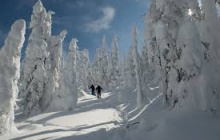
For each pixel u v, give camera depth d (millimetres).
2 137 14164
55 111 25625
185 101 13164
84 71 69375
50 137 13477
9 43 17047
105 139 12445
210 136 10258
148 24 20547
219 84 13430
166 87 18656
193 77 13391
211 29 14727
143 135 11508
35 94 27438
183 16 16156
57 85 29031
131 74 54250
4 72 16422
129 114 22734
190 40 13711
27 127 17844
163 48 16781
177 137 10422
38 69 27812
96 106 28375
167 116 12633
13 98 16438
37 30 28859
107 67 74438
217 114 12406
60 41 31234
